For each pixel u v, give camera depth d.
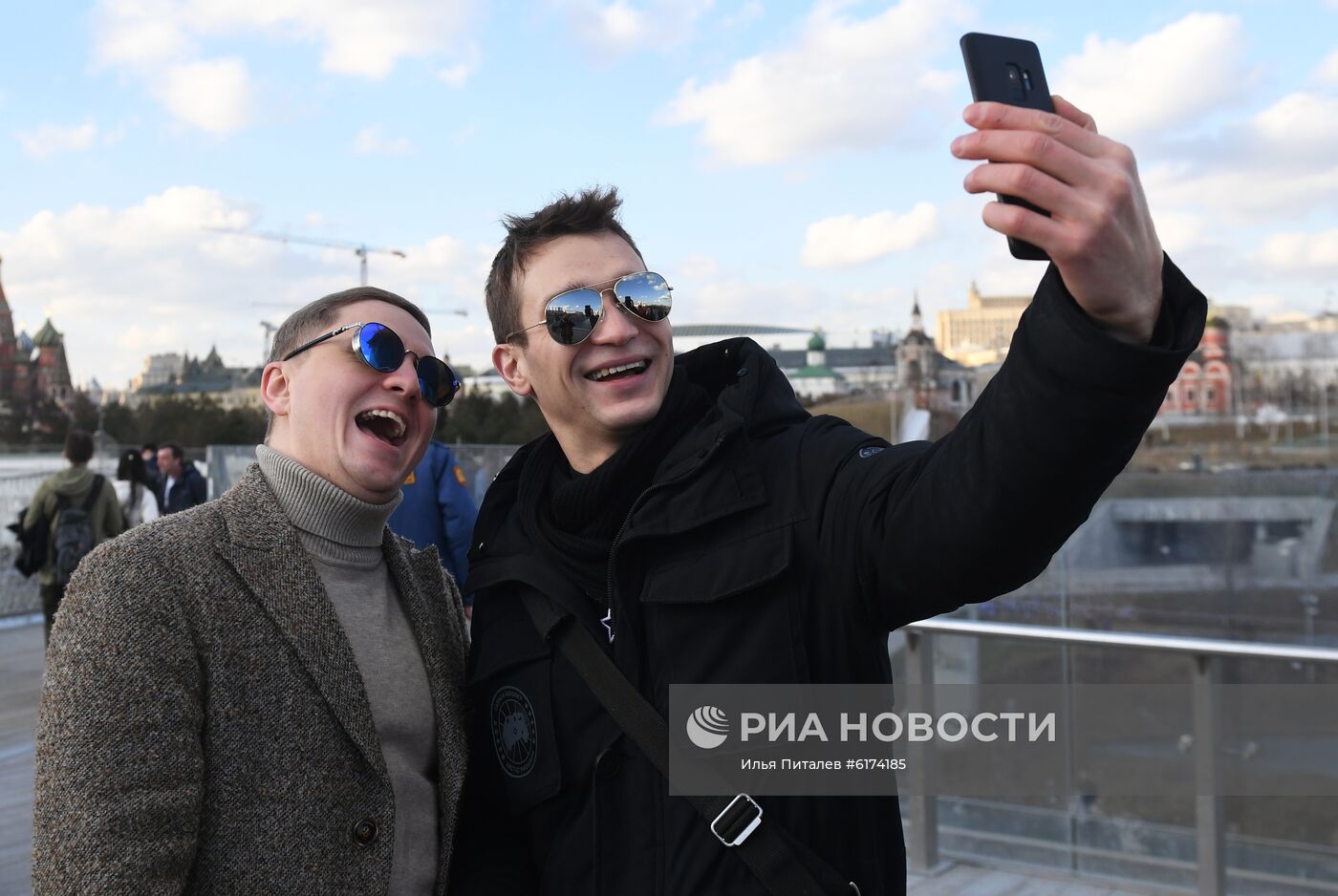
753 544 1.38
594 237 1.63
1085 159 0.93
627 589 1.44
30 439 108.69
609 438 1.63
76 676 1.26
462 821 1.63
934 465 1.24
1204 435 65.88
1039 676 3.29
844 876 1.35
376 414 1.59
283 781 1.37
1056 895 3.14
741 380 1.57
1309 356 66.50
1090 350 1.01
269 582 1.43
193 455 20.36
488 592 1.67
